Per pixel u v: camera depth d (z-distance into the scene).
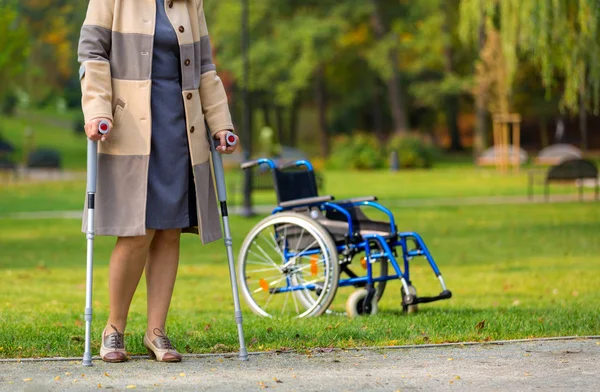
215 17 63.69
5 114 73.00
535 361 5.04
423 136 64.50
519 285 10.95
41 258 15.05
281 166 8.20
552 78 17.53
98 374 4.61
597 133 67.06
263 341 5.66
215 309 8.76
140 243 4.96
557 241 16.98
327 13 60.06
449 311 7.93
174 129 4.97
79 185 36.41
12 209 25.45
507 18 17.92
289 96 60.19
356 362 4.99
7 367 4.79
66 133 70.12
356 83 65.94
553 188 31.95
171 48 4.99
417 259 14.62
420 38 58.62
